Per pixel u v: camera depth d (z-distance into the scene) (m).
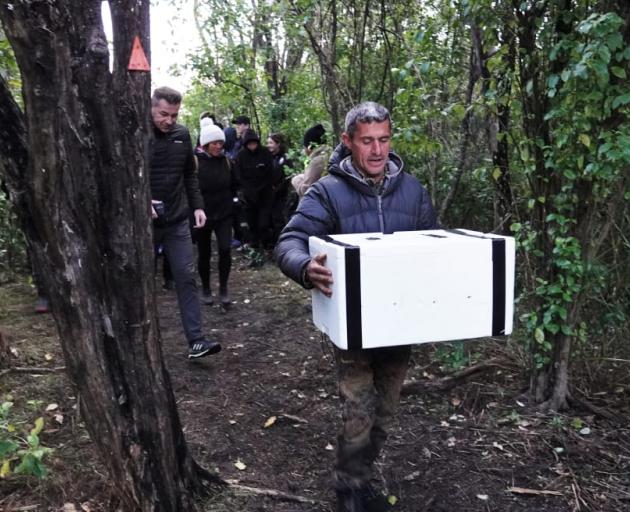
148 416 2.28
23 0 1.76
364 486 2.58
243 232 8.43
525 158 3.53
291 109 9.88
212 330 5.43
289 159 8.32
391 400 2.62
